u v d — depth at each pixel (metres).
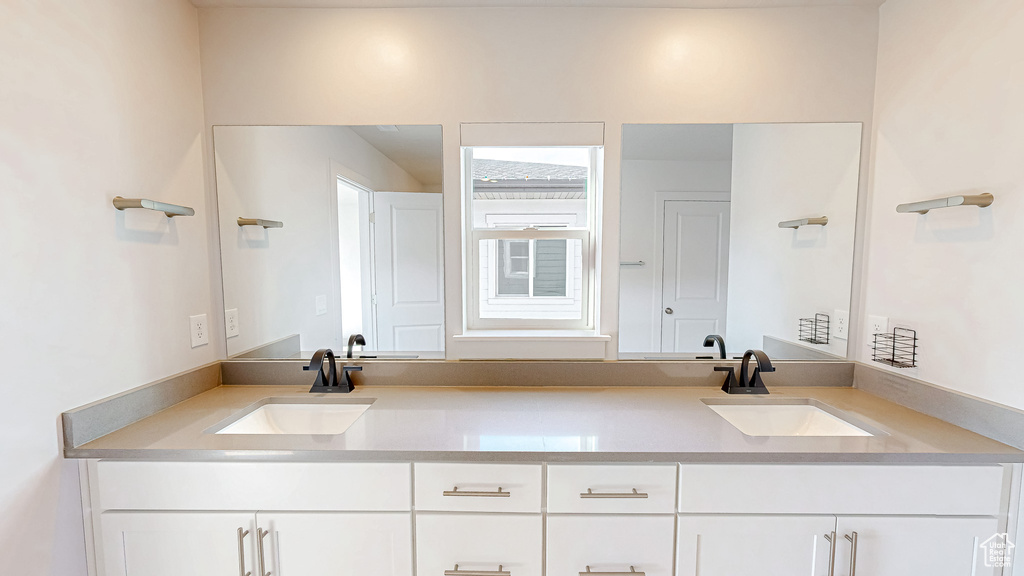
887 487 1.07
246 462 1.09
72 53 1.07
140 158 1.29
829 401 1.45
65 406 1.07
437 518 1.10
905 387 1.38
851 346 1.61
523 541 1.11
